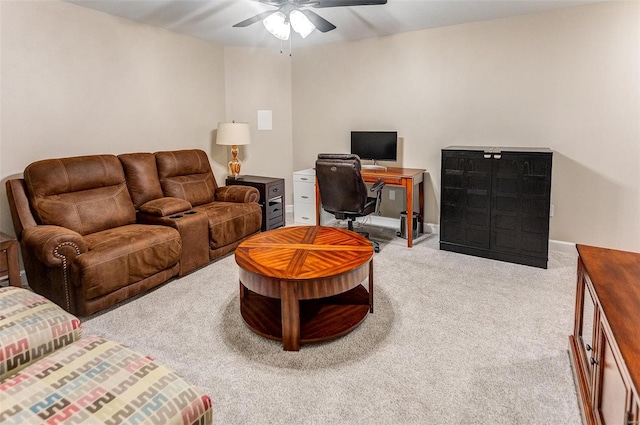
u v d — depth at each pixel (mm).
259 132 5387
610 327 1231
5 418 1085
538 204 3434
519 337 2391
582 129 3676
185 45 4504
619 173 3572
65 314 1704
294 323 2229
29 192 2961
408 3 3484
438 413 1779
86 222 3158
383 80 4723
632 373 1012
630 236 3602
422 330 2486
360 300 2754
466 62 4168
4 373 1424
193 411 1236
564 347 2277
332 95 5141
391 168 4699
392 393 1914
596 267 1690
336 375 2057
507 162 3518
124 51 3857
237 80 5164
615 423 1271
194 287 3178
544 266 3488
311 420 1743
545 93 3799
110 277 2697
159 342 2377
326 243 2742
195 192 4215
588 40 3535
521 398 1867
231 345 2342
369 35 4617
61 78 3365
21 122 3141
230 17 3828
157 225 3418
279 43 4984
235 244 3965
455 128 4348
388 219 4973
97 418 1105
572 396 1874
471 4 3514
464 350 2264
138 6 3480
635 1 3314
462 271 3453
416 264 3635
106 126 3768
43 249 2496
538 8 3609
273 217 4766
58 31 3307
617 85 3477
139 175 3717
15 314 1608
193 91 4664
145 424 1118
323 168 3766
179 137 4551
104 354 1407
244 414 1781
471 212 3781
